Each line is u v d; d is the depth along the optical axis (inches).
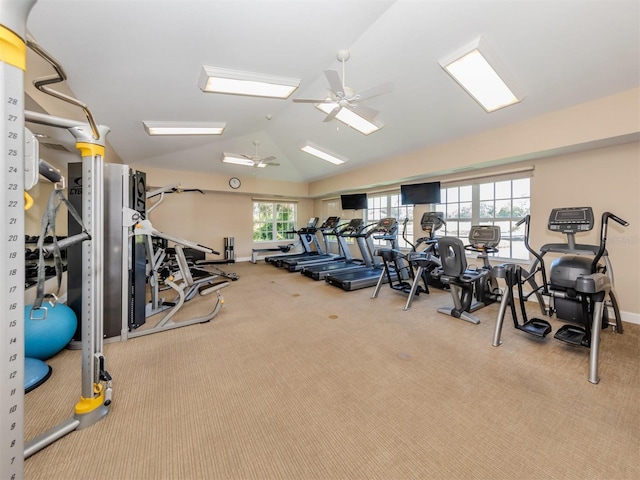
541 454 53.3
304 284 201.3
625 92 105.1
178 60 87.5
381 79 130.3
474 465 51.1
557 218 116.7
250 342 104.0
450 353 94.4
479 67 98.7
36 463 51.1
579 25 87.6
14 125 25.6
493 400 69.5
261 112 168.7
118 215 104.3
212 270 242.2
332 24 87.5
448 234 203.9
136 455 53.2
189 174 267.7
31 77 85.2
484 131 150.7
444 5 89.5
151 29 71.0
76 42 71.0
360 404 68.4
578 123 117.4
